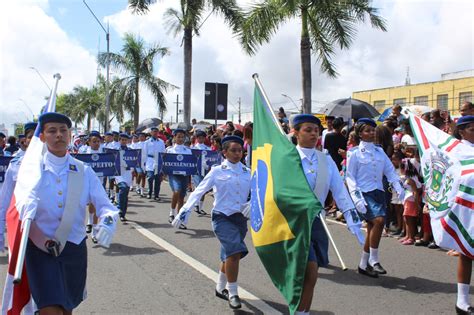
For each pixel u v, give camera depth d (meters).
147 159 13.73
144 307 4.92
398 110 10.92
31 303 3.61
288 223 3.99
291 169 4.17
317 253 4.26
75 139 18.67
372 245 6.08
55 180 3.54
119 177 9.76
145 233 8.69
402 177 8.11
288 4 13.95
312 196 3.90
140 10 19.66
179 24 20.22
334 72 15.73
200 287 5.58
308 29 15.09
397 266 6.54
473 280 5.87
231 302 4.87
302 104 15.09
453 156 4.98
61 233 3.46
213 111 16.05
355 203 5.93
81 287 3.61
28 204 3.34
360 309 4.93
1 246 4.42
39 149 3.59
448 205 4.89
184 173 10.10
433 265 6.59
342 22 15.08
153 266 6.47
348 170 6.21
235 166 5.29
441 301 5.18
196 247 7.59
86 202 3.66
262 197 4.35
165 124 22.56
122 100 29.55
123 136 13.01
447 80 35.69
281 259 4.05
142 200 13.40
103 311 4.80
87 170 3.73
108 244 3.55
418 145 5.50
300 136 4.71
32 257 3.42
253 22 14.86
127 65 29.42
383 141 8.87
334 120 10.60
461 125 5.17
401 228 8.67
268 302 5.09
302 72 15.03
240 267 6.45
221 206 5.20
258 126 4.82
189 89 20.27
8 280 3.43
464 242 4.71
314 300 5.20
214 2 19.25
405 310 4.91
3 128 27.58
